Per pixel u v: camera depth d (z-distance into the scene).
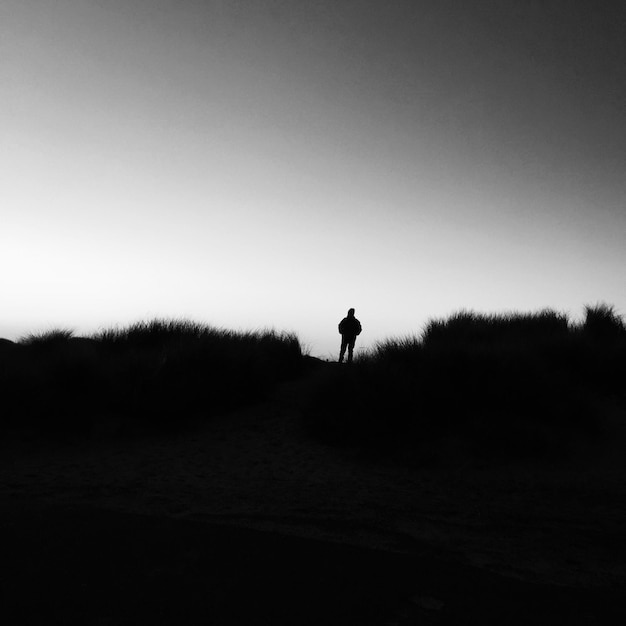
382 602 3.38
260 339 16.02
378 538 4.90
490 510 6.08
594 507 6.30
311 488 6.80
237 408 11.52
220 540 4.48
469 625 3.15
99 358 11.77
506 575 4.14
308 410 10.19
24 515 5.07
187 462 8.13
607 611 3.54
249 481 7.12
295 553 4.25
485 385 9.48
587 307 15.95
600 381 11.62
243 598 3.32
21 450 8.58
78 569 3.66
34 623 2.86
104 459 8.27
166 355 11.18
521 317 16.83
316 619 3.09
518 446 8.28
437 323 16.25
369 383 9.78
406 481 7.35
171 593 3.34
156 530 4.70
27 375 9.98
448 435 8.84
